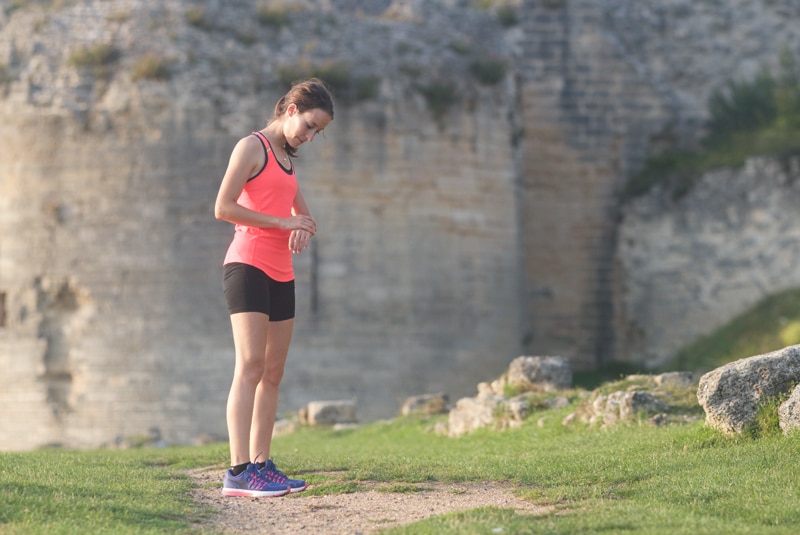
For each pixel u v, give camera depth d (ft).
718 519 36.76
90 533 34.68
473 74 146.10
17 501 38.22
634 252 159.53
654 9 171.42
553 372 81.10
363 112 138.21
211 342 133.28
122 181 134.31
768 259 149.59
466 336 142.61
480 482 45.91
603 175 165.07
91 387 134.21
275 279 43.19
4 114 137.49
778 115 162.30
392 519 38.58
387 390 136.98
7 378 137.39
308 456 62.54
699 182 155.33
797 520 36.19
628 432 61.16
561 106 165.07
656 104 166.20
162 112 134.41
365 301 137.18
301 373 134.92
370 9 176.55
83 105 135.54
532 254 164.14
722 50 171.01
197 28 138.72
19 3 143.74
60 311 136.67
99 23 139.23
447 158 142.20
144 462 62.08
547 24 165.37
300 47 140.05
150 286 133.69
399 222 139.03
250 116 135.54
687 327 154.30
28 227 136.46
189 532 36.47
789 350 50.47
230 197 42.27
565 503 40.37
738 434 49.98
